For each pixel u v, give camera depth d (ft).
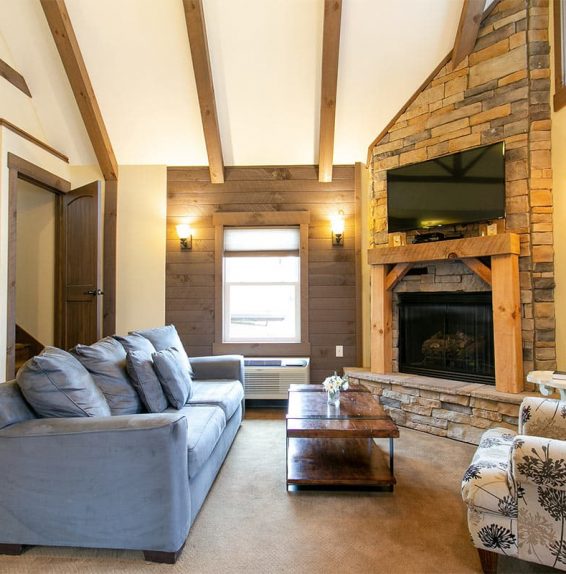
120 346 8.53
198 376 11.44
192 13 11.12
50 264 14.74
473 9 10.65
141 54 12.33
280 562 5.61
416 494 7.58
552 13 10.34
